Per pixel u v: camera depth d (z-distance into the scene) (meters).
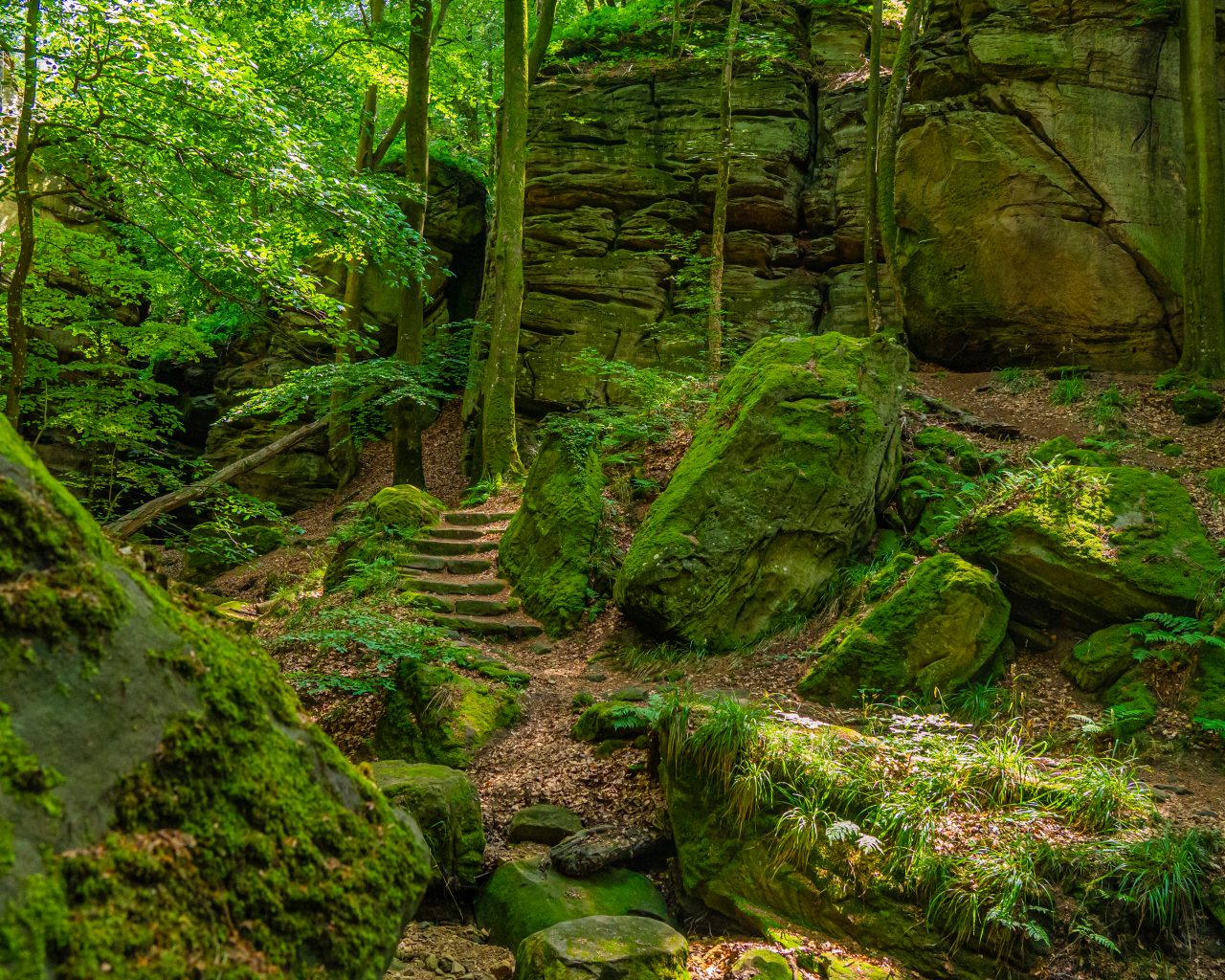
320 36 15.12
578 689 6.99
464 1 20.50
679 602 7.25
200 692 1.86
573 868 4.61
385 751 6.11
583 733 6.10
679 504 7.66
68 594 1.70
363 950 1.87
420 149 13.43
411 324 13.19
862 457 7.73
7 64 7.89
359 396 13.51
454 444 16.98
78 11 6.53
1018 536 6.66
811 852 4.43
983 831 4.38
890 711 5.89
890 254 12.34
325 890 1.86
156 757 1.69
